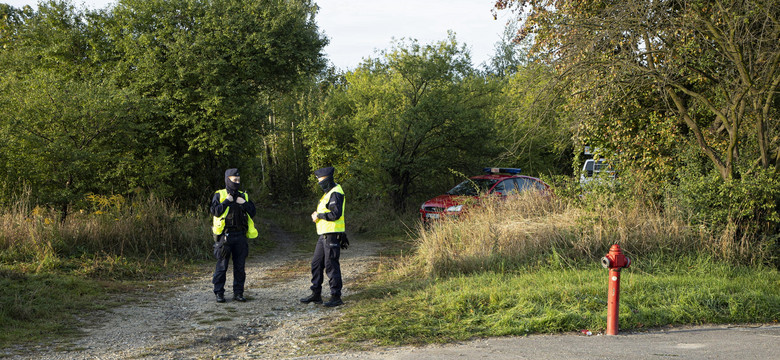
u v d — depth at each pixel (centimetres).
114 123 1234
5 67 1503
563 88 990
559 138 1073
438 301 631
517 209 1064
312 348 477
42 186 1135
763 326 556
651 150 1057
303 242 1563
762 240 871
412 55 1861
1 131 1087
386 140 1858
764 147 909
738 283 695
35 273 777
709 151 948
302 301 687
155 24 1611
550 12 1026
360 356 444
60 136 1156
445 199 1365
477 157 1909
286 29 1733
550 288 642
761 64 910
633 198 968
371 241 1530
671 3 913
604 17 941
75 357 451
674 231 884
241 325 577
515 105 1101
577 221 920
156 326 570
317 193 2025
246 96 1698
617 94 958
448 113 1803
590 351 450
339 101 2325
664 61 922
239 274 710
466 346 473
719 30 901
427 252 906
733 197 877
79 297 690
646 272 793
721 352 446
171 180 1611
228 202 702
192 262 1065
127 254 1022
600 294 618
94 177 1270
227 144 1573
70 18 1599
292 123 3009
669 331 530
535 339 495
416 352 454
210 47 1543
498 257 844
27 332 520
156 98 1516
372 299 696
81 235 983
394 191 1905
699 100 967
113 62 1598
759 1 848
